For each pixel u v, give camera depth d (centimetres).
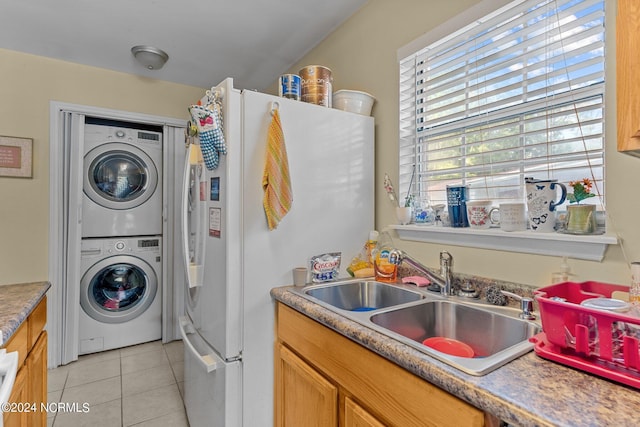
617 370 67
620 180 99
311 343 119
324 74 170
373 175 184
